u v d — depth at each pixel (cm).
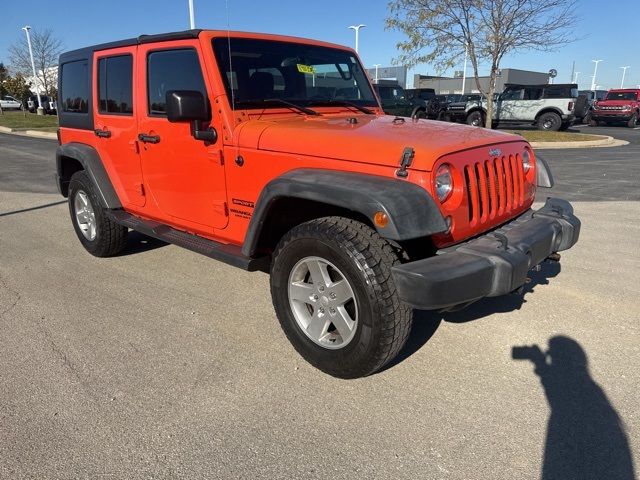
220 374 311
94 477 231
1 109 4184
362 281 267
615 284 439
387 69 3428
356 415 272
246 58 368
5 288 446
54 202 815
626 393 288
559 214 347
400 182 269
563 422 265
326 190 273
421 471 233
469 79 4928
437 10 1747
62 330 368
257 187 335
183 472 234
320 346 305
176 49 374
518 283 277
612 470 233
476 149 298
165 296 429
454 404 281
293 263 306
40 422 267
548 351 334
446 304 252
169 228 428
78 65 500
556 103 2112
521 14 1669
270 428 263
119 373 313
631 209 720
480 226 304
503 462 238
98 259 525
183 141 381
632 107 2541
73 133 529
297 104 387
